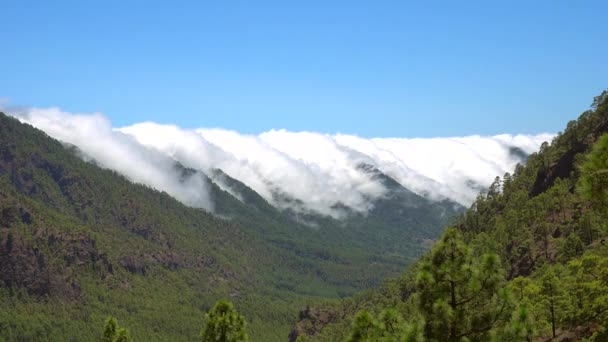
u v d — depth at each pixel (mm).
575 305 74750
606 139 22688
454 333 27906
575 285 76000
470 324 27953
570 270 92625
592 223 134375
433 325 28156
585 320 71188
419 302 28812
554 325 79188
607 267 69188
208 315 47875
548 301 81062
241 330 47219
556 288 81750
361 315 37156
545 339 78562
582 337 68812
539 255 157125
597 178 23047
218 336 46500
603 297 68062
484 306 28312
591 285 70625
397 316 34312
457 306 28438
